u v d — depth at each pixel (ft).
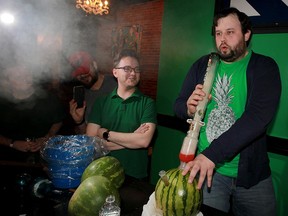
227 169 5.62
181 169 3.54
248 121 4.50
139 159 7.14
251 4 8.85
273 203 5.70
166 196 3.25
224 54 5.20
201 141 5.89
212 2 10.04
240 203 5.82
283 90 8.48
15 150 8.30
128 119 7.27
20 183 4.23
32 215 3.65
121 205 3.85
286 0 8.13
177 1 11.21
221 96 5.61
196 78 5.96
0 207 3.82
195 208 3.28
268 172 5.71
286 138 8.49
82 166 4.39
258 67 5.18
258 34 8.86
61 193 4.20
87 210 3.29
